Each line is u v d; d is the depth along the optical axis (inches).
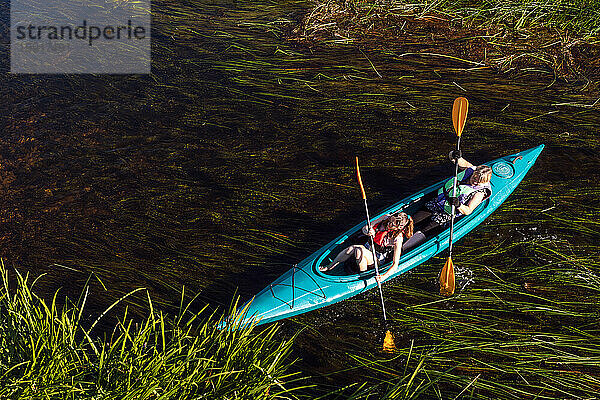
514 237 260.5
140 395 173.5
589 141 314.3
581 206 274.8
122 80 374.9
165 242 265.1
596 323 222.8
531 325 223.6
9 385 169.3
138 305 235.6
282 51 395.9
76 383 174.6
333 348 220.2
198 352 194.7
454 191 241.1
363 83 363.3
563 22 401.7
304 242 263.6
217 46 406.0
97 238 267.1
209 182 297.9
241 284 245.1
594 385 200.5
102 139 327.0
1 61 392.8
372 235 223.6
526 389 201.3
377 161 308.0
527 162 284.2
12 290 240.7
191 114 345.1
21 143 324.2
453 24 411.5
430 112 338.6
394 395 196.1
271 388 203.8
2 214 279.6
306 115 341.1
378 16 424.2
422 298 236.2
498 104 343.3
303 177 299.6
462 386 202.8
